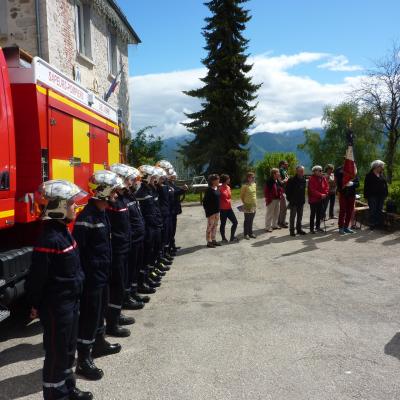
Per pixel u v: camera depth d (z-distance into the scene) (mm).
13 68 4926
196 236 11930
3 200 4551
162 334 5125
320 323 5344
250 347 4688
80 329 4105
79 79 12953
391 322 5352
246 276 7676
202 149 28031
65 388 3525
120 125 9805
